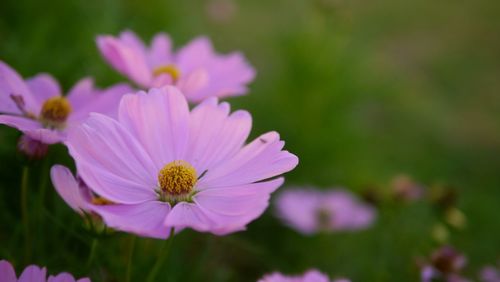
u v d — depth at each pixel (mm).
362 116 1058
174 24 810
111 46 486
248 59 1048
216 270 579
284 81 923
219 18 931
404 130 1092
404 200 638
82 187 417
